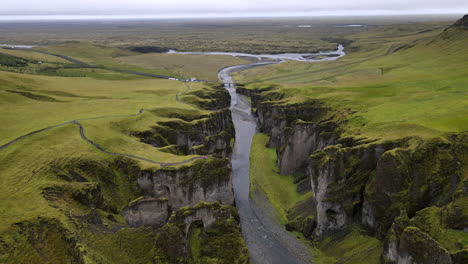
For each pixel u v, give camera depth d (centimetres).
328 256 7300
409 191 7144
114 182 8544
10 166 7994
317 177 8138
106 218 7169
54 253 5847
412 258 5628
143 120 12056
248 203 9538
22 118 11125
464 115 8988
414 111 10325
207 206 6738
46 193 7088
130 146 9825
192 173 8475
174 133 11712
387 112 10800
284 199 9594
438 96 11912
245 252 6288
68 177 7969
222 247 6475
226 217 6888
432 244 5394
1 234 5878
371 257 6819
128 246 6272
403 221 6150
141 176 8488
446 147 7462
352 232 7619
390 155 7356
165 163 8738
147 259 6069
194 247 6494
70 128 10369
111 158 9031
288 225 8406
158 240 6266
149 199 7375
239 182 10712
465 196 6106
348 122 10850
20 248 5797
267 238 8062
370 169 8038
